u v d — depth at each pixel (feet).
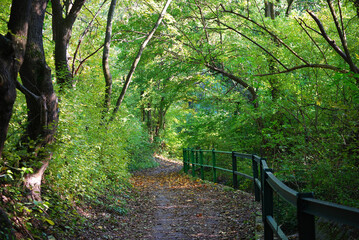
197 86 51.60
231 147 47.52
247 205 24.90
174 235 20.34
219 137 50.08
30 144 15.81
